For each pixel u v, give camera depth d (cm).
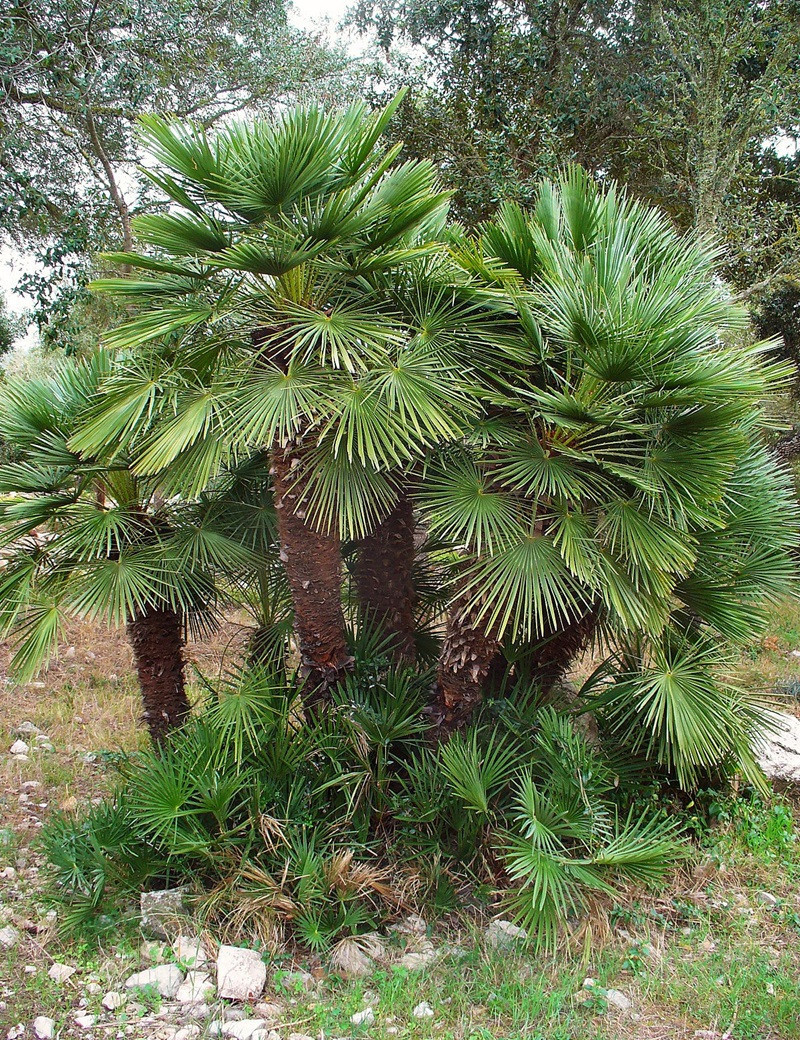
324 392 346
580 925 360
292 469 371
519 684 420
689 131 897
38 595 397
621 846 346
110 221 923
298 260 339
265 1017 310
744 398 354
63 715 602
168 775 358
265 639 452
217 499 446
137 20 805
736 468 426
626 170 1055
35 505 397
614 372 351
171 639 437
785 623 848
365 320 363
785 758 504
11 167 775
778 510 446
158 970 328
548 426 375
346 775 372
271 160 319
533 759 381
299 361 365
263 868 360
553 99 1005
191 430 347
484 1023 307
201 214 346
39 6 777
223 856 361
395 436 332
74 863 370
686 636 427
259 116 343
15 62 764
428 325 376
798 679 684
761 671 692
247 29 921
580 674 634
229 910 356
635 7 998
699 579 421
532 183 941
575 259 397
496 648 388
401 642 450
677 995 323
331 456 358
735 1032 304
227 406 352
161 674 434
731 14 898
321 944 341
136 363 391
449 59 1047
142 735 569
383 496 363
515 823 373
